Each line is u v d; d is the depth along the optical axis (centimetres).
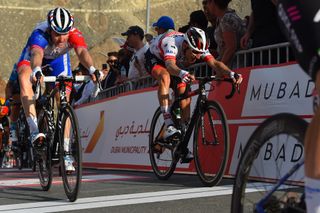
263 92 639
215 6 759
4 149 1296
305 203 248
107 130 1010
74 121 507
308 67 234
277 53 656
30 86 621
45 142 585
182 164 754
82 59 604
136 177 743
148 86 913
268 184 283
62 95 557
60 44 623
